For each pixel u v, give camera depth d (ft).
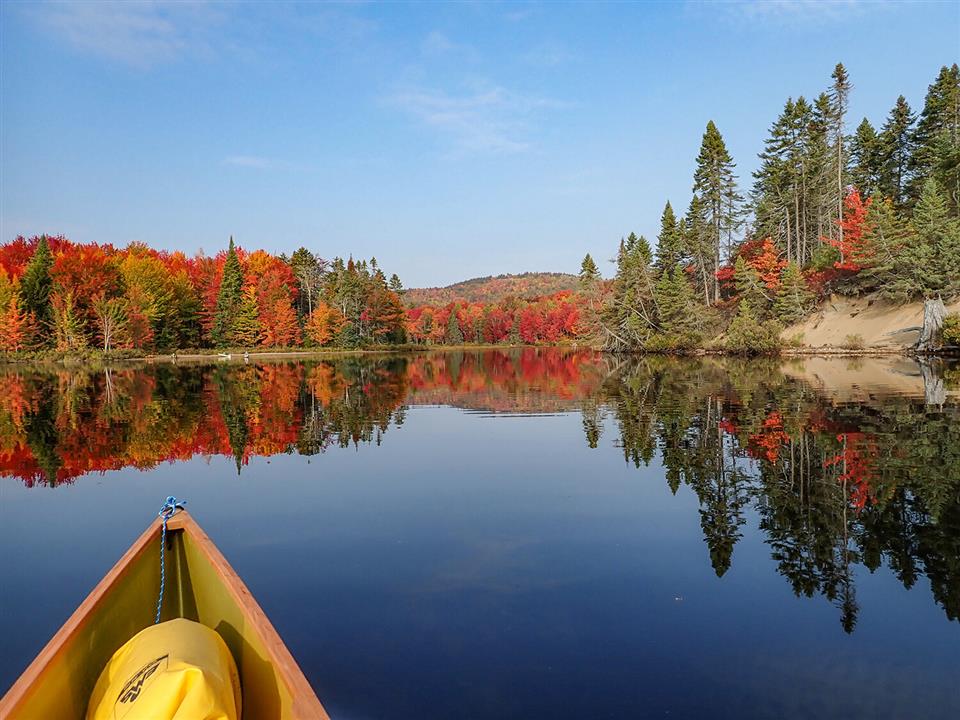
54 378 117.29
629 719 11.59
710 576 18.51
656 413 53.47
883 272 133.59
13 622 17.19
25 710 9.89
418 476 33.09
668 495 27.61
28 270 202.18
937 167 159.53
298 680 9.66
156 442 44.98
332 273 303.27
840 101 180.55
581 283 235.61
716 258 202.80
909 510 24.13
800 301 153.58
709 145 198.70
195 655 10.93
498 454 38.45
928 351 111.75
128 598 14.19
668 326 179.42
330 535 23.48
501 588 18.01
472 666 13.64
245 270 268.82
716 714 11.71
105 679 11.62
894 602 16.43
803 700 12.13
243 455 40.01
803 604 16.47
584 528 23.45
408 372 129.18
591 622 15.71
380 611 16.63
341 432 48.62
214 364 170.60
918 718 11.43
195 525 16.49
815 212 198.08
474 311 427.74
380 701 12.32
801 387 67.92
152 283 222.07
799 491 27.17
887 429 40.37
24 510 28.25
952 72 176.45
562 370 123.95
